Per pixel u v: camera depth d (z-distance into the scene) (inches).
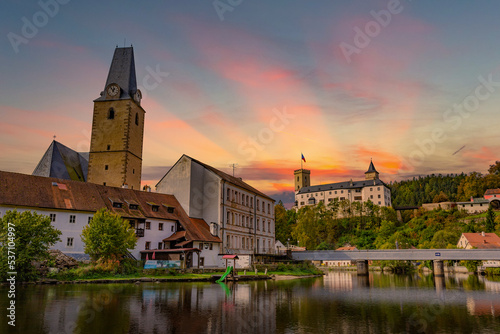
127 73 3176.7
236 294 1378.0
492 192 7426.2
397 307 1152.2
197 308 1023.6
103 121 3019.2
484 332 804.6
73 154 3149.6
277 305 1138.7
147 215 2427.4
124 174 2923.2
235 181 3110.2
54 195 2164.1
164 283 1745.8
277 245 4392.2
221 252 2687.0
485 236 4424.2
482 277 3073.3
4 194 1989.4
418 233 6766.7
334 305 1176.8
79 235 2149.4
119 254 1957.4
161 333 735.1
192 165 2812.5
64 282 1632.6
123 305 1037.2
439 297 1445.6
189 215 2714.1
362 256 3348.9
